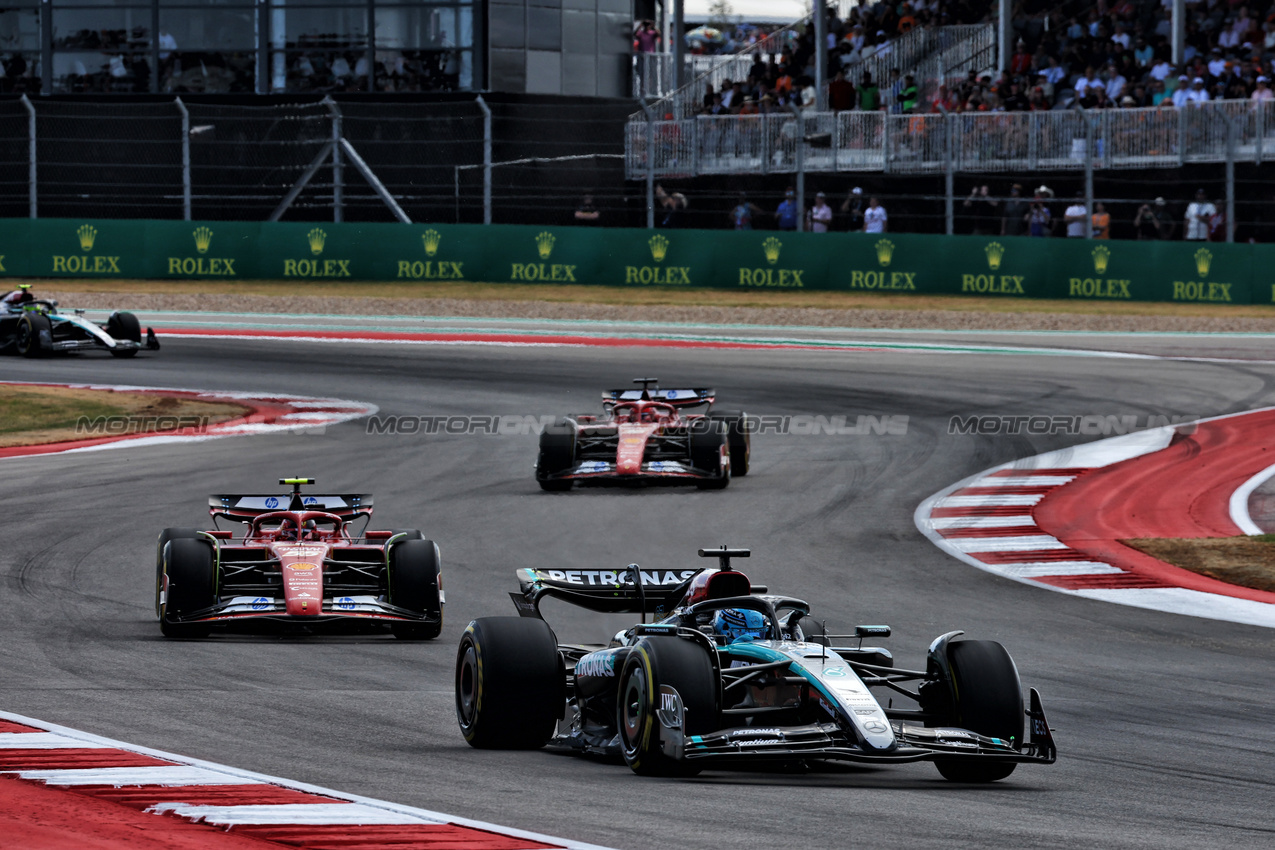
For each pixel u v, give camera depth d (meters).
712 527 63.50
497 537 61.41
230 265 149.88
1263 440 83.19
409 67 162.50
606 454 73.44
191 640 42.91
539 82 164.62
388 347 123.56
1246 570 55.62
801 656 27.62
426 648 43.31
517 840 21.86
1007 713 27.58
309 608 41.97
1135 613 49.31
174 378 108.25
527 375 108.94
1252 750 31.36
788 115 148.75
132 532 60.91
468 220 156.50
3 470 76.56
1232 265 141.50
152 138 157.12
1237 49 157.00
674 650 27.05
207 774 26.22
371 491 71.62
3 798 24.08
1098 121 142.50
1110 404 95.62
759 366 112.69
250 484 72.75
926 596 51.75
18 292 119.00
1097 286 143.38
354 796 24.81
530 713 29.66
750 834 22.61
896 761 25.67
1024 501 69.25
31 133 149.88
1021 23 169.62
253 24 162.25
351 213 157.12
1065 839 22.88
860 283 145.75
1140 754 30.88
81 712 32.41
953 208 148.38
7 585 50.53
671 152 154.00
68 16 162.38
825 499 69.69
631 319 138.50
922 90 167.50
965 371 110.12
